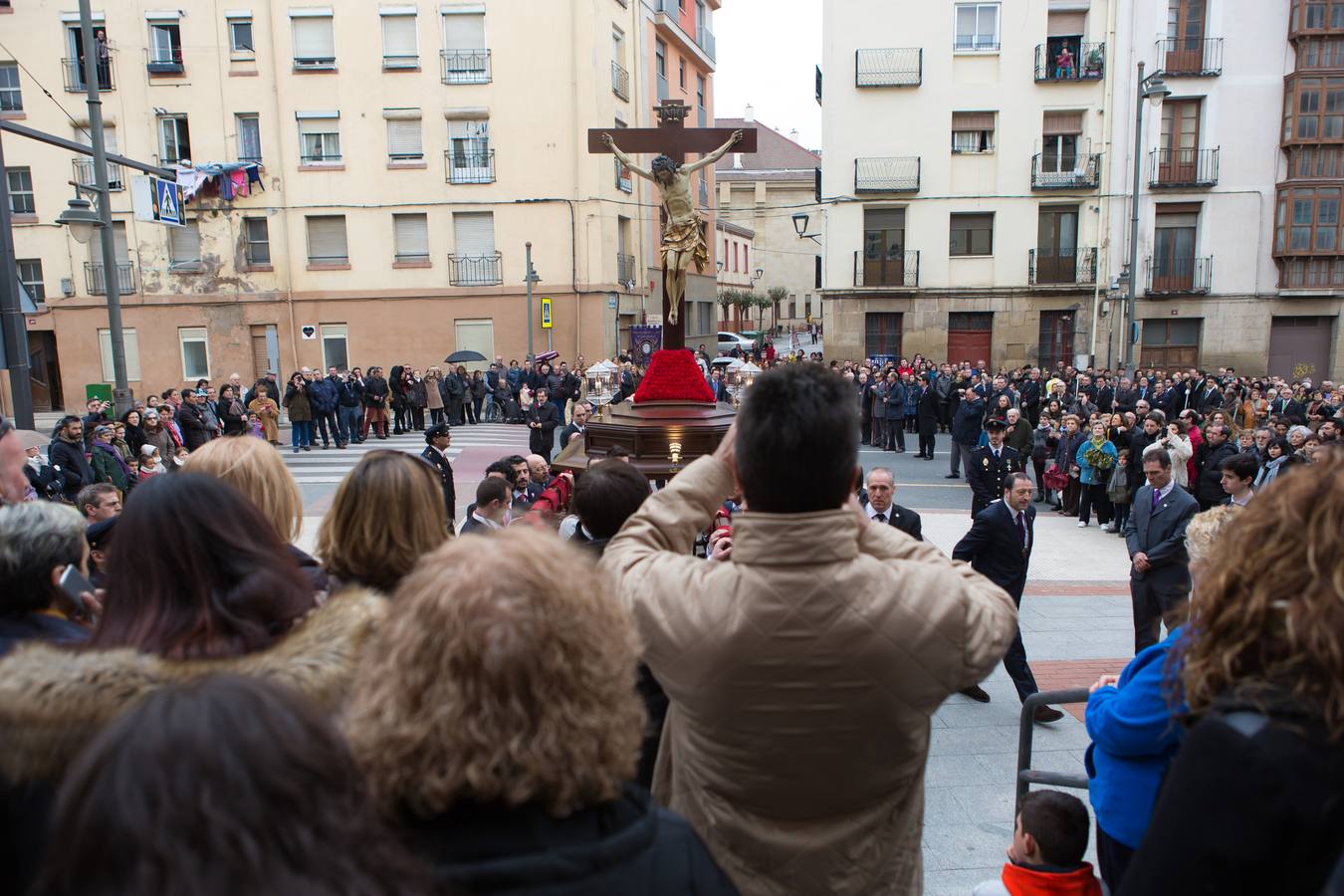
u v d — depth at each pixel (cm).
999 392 2145
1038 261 2895
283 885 97
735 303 5538
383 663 140
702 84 3878
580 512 342
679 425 733
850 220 2930
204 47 2781
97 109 1316
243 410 1834
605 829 141
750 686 185
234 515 201
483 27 2809
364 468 274
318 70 2800
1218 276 2827
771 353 3725
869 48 2858
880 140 2888
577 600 143
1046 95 2823
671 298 808
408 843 130
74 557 262
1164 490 663
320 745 109
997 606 201
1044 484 1506
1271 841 136
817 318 6341
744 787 193
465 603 135
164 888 92
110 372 2909
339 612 188
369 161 2841
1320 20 2686
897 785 199
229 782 98
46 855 100
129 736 101
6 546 247
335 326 2898
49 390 3031
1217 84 2762
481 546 148
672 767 223
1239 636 155
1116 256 2853
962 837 464
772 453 185
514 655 130
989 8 2822
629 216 3086
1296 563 149
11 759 149
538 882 129
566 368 2525
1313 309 2816
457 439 2162
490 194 2853
